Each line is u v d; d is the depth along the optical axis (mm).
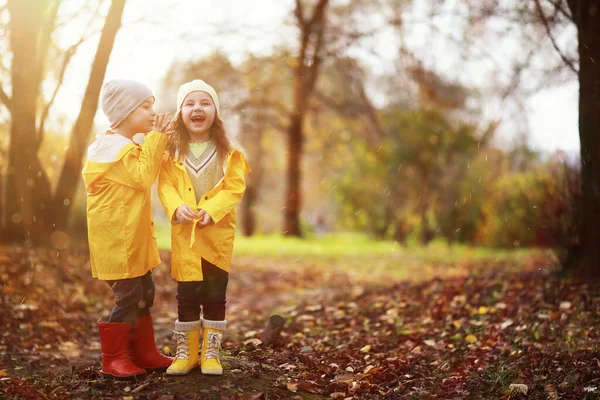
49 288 7289
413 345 5406
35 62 8844
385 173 19453
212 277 3818
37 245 9133
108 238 3645
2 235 9172
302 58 19328
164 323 6973
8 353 5168
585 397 3812
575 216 7223
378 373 4340
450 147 18234
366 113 21953
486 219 18203
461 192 18266
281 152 29922
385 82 19078
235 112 19469
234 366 4078
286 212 23719
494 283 7180
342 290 9312
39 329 5945
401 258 14938
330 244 20203
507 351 4832
